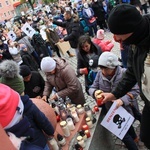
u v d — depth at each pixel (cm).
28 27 802
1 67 228
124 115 275
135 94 275
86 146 256
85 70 379
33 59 762
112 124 274
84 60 382
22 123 166
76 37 678
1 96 155
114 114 272
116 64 277
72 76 333
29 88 384
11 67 227
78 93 341
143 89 194
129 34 176
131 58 211
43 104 229
